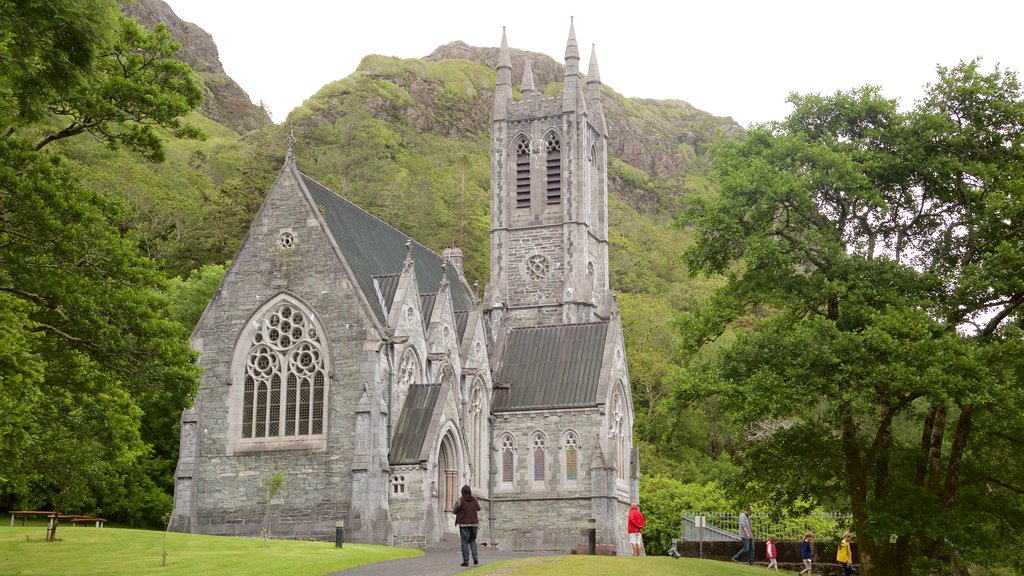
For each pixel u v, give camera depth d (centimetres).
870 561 5469
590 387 9106
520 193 11838
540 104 11838
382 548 6062
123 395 4856
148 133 4722
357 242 8381
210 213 14238
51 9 3656
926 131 5638
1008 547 5691
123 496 8062
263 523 7312
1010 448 5647
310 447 7350
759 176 5550
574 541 8775
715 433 13312
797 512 6625
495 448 9156
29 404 4028
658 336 15325
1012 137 5656
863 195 5422
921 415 6131
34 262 4366
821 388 5056
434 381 8219
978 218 5388
